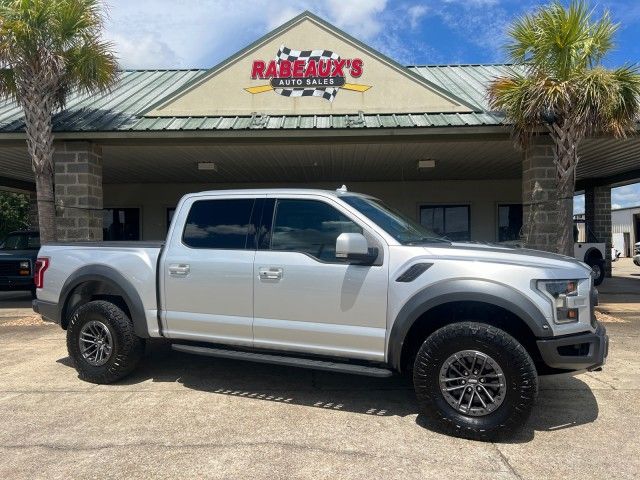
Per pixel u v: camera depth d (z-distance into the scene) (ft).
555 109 28.17
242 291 15.87
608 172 52.85
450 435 13.52
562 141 28.94
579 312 13.30
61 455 12.48
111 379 17.84
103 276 17.80
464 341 13.21
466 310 14.30
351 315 14.57
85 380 18.40
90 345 18.24
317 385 17.87
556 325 12.98
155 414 15.16
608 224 61.16
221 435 13.64
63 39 29.78
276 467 11.82
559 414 15.05
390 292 14.16
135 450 12.73
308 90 34.47
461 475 11.43
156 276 17.22
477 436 13.15
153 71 49.32
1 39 27.73
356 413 15.25
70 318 19.12
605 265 60.23
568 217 29.43
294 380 18.43
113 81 32.53
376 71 34.27
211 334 16.44
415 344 14.96
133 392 17.17
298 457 12.33
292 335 15.29
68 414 15.17
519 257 13.78
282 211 16.01
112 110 35.45
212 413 15.24
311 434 13.70
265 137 31.78
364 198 16.94
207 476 11.43
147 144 33.53
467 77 44.98
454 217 56.44
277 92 34.50
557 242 29.94
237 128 31.27
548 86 27.50
